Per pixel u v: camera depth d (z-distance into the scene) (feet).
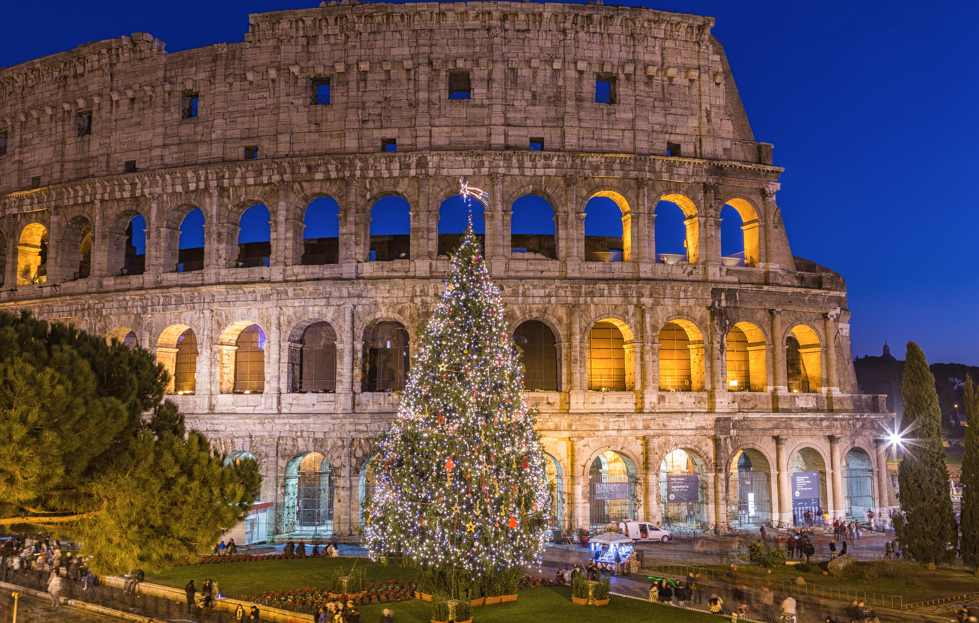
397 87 214.28
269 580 149.28
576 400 205.36
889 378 562.25
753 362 228.02
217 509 88.12
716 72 224.53
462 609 118.21
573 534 200.34
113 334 224.53
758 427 216.54
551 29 216.33
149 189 221.66
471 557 132.87
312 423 202.90
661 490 219.61
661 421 208.03
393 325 219.20
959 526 197.57
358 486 201.16
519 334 223.10
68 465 83.51
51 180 236.22
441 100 213.25
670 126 219.82
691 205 222.28
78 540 92.02
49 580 138.31
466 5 213.25
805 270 242.78
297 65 217.15
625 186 215.31
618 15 216.95
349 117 213.66
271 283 207.00
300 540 199.21
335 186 212.23
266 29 220.02
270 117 217.97
